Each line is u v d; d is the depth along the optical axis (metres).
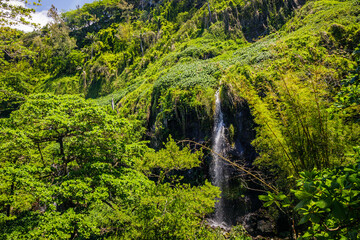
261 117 6.37
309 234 1.99
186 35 48.72
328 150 5.57
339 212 1.59
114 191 8.69
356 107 4.16
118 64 59.28
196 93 21.45
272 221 13.76
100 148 9.65
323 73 5.93
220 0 49.12
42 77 71.62
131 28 69.94
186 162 9.16
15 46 10.93
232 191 16.31
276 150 6.52
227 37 41.62
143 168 9.88
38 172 8.95
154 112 25.50
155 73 41.38
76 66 68.06
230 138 17.42
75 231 9.16
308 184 1.80
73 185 7.54
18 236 7.04
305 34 20.50
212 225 15.88
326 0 30.16
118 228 8.50
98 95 54.50
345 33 17.03
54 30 81.88
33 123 9.13
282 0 38.62
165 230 6.98
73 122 8.60
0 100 14.23
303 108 5.74
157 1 77.94
